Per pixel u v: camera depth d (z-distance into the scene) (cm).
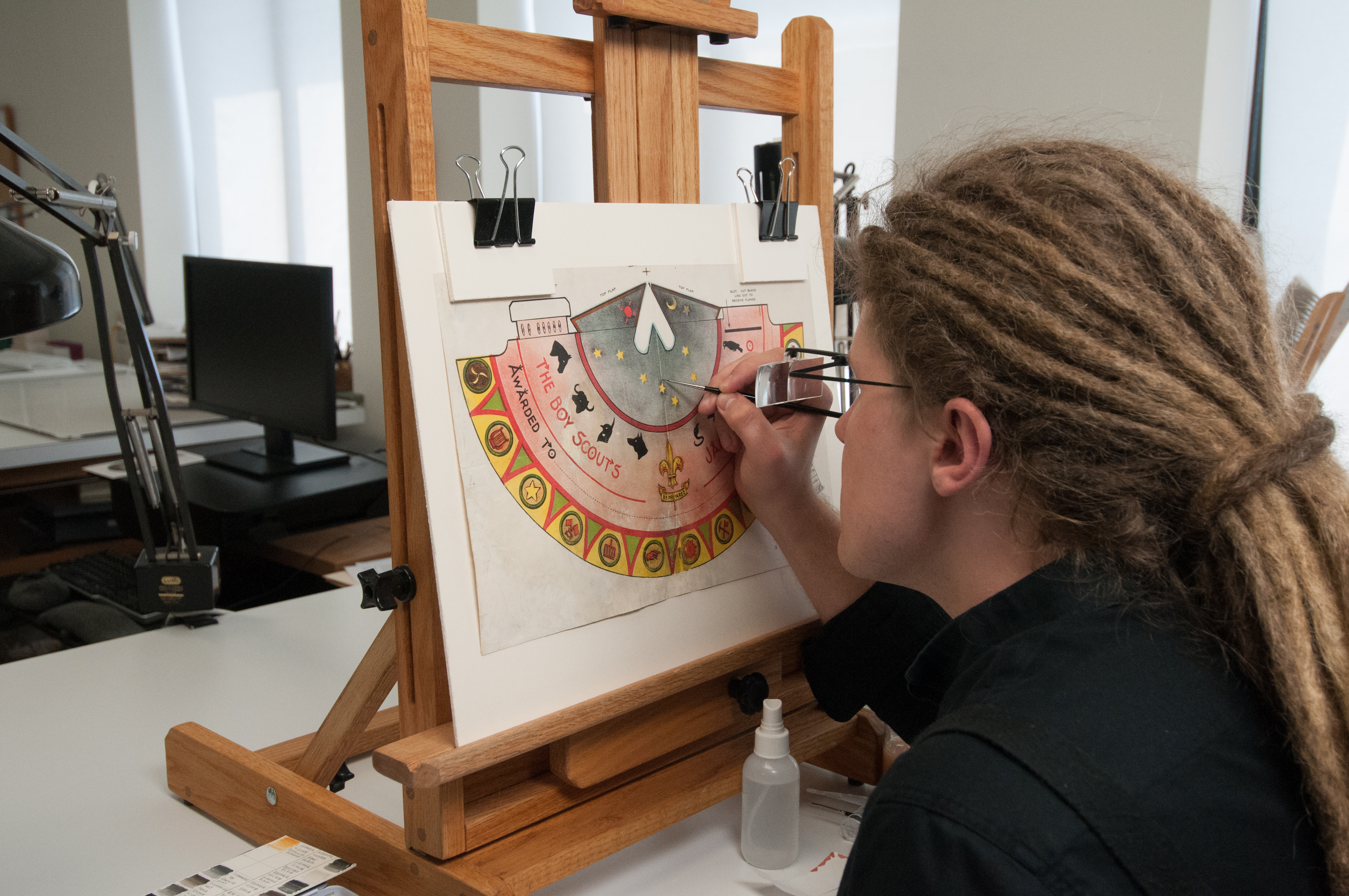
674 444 73
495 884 59
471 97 239
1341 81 140
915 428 50
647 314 71
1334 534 42
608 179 71
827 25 85
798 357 81
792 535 77
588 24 245
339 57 300
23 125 406
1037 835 37
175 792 85
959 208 48
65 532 224
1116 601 45
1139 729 40
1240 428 43
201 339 223
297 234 327
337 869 64
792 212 82
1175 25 130
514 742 61
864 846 42
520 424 63
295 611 131
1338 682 39
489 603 61
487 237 61
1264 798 41
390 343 62
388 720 93
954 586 54
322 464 219
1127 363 43
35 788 86
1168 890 38
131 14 335
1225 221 49
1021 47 146
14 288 69
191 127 351
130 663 113
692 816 78
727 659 74
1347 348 144
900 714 75
